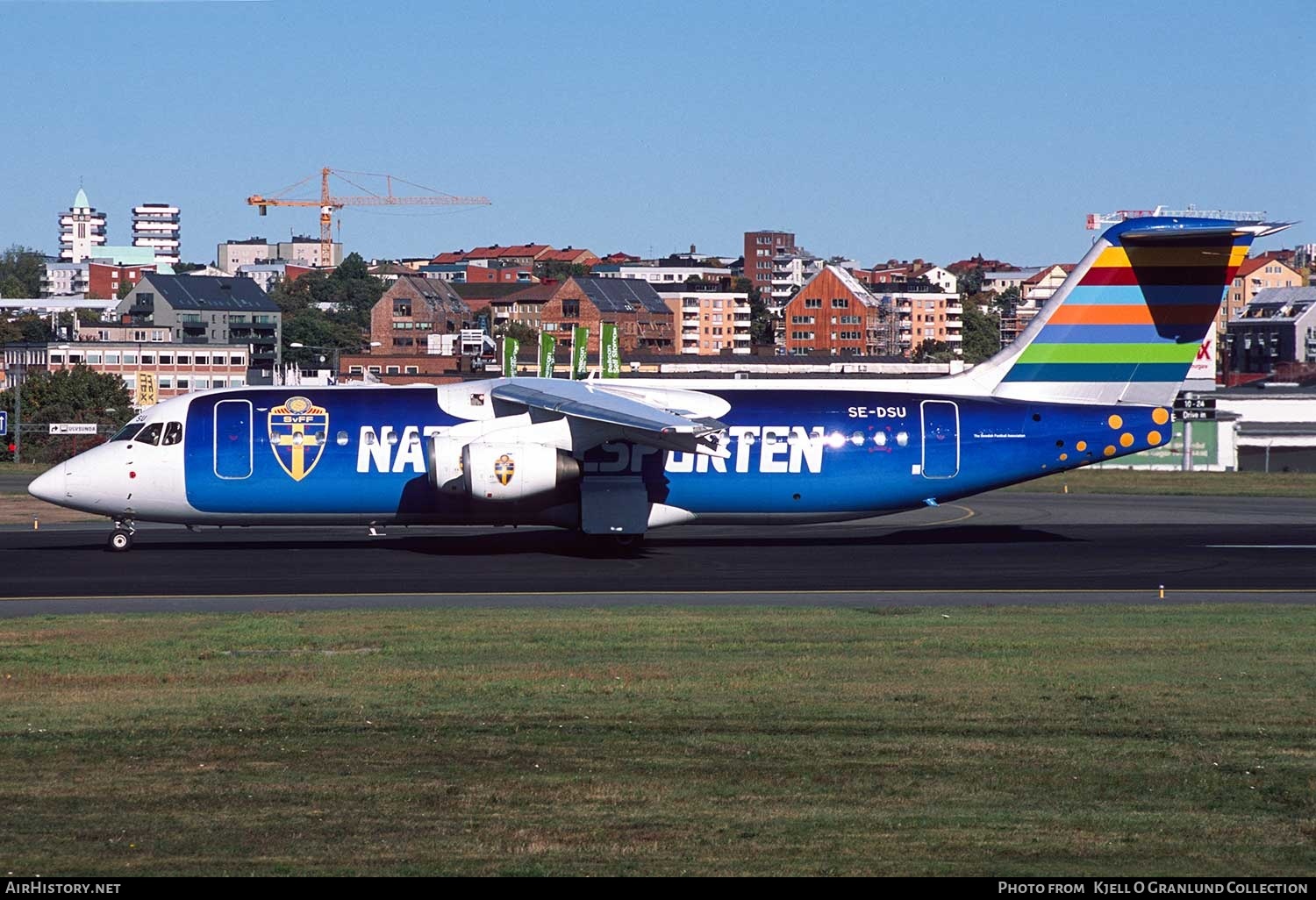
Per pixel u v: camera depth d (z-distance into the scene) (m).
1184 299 140.38
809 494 137.00
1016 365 141.00
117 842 49.97
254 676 77.88
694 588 114.31
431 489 134.75
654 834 50.97
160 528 157.12
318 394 137.62
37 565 126.50
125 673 78.88
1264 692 74.25
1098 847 49.72
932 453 137.75
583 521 132.50
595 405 128.12
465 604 105.75
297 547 139.62
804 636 90.75
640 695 73.31
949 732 66.00
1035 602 107.69
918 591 112.81
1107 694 73.69
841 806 54.53
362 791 56.25
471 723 67.31
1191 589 114.81
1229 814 53.84
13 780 57.78
